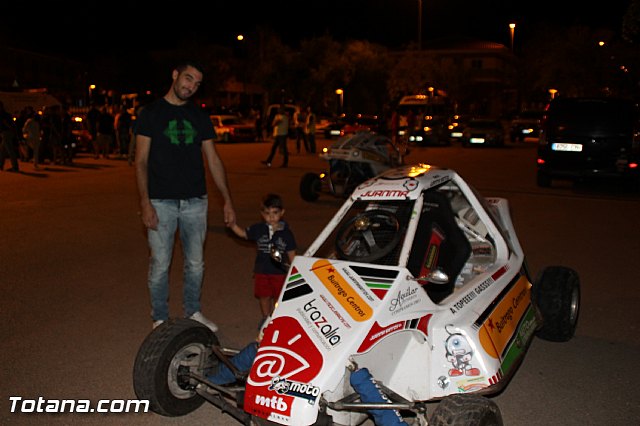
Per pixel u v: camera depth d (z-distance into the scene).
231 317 6.24
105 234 9.95
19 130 20.95
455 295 4.27
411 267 4.32
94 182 15.95
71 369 5.07
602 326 6.08
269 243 5.63
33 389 4.73
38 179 16.52
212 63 53.03
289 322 3.64
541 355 5.41
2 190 14.52
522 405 4.53
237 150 27.50
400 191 4.46
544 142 15.19
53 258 8.50
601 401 4.59
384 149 13.21
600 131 14.54
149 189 5.34
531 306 5.10
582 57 43.62
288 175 17.53
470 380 3.84
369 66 57.28
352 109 57.84
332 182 12.96
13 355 5.32
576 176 14.84
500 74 70.38
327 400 3.42
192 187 5.43
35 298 6.83
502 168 20.47
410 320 3.76
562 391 4.75
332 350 3.40
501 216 5.68
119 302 6.71
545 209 12.53
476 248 5.42
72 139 20.72
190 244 5.58
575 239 9.76
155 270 5.43
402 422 3.32
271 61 52.72
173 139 5.27
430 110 37.50
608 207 12.84
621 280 7.56
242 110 52.44
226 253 8.78
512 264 5.13
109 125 22.47
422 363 3.96
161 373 3.91
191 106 5.43
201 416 4.39
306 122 24.75
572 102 15.04
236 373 3.76
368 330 3.53
